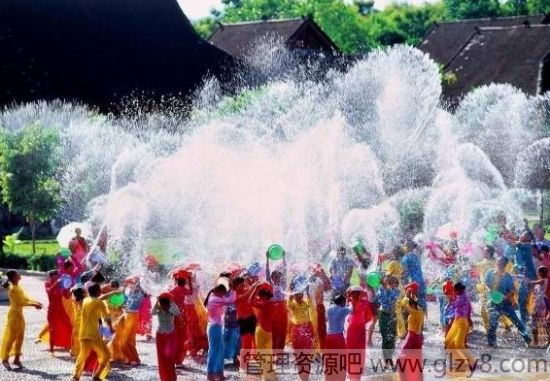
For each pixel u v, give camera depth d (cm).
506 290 2247
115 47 6234
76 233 2542
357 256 2561
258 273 2273
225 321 2000
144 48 6372
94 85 5859
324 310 2077
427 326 2486
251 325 1992
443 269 2500
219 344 1914
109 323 2081
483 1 13438
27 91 5538
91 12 6344
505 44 7994
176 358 2036
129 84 6019
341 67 6438
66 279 2173
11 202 4028
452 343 2008
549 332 2269
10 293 2033
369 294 2208
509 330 2436
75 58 5959
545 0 13400
